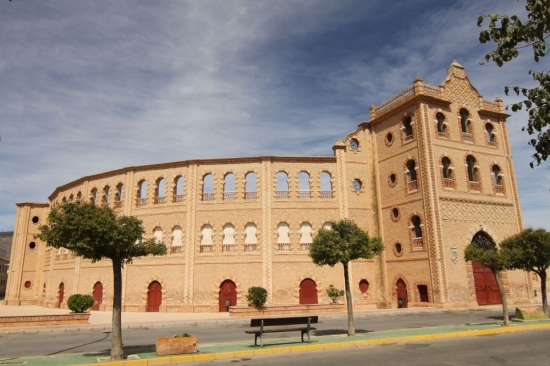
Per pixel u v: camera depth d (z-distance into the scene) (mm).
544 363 12203
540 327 20594
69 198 46781
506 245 26875
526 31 7062
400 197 36375
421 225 33750
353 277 36562
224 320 27281
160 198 39031
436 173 33812
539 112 7598
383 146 39188
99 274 39781
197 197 37750
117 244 14664
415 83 35750
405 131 36969
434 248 32125
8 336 21375
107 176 42406
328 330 21344
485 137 37844
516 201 37531
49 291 46281
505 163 38281
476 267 33781
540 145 7980
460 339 17484
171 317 30781
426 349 15086
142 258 37969
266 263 35844
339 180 38344
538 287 42469
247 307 30703
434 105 35656
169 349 14438
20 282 50281
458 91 37406
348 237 20484
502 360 12766
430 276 32312
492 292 33938
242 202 37375
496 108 39406
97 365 12789
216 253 36438
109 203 41312
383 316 28562
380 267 37344
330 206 37781
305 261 36375
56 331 23188
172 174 39031
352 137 40000
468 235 33906
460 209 34125
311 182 38188
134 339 19641
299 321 17016
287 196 37719
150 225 38562
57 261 45844
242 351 14828
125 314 34375
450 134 35719
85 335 21672
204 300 35656
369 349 15453
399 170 36844
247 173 38250
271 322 16562
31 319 24391
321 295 35781
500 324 21391
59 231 14398
